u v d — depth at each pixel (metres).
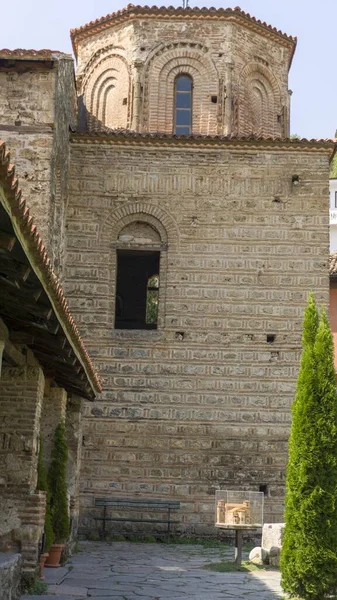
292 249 25.17
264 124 29.27
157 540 23.39
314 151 25.67
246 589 14.52
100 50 29.53
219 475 23.83
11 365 14.37
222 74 28.27
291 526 13.77
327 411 14.09
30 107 20.34
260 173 25.58
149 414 24.12
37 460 14.88
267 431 24.09
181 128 28.36
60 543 17.06
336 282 34.28
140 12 28.45
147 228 25.47
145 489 23.73
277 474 23.89
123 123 28.56
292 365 24.47
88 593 13.48
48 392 18.09
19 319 11.62
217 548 22.06
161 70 28.41
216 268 25.06
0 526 13.83
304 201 25.45
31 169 20.03
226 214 25.36
